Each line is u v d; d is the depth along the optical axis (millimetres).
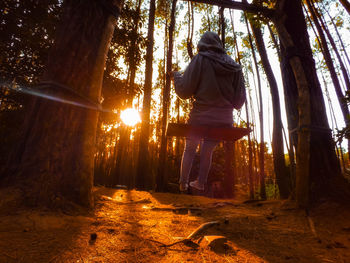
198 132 2043
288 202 3783
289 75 4297
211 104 2111
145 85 11898
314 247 1878
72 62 3150
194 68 2195
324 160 3648
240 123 10820
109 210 3150
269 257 1618
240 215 3283
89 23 3422
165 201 5637
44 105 2920
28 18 5074
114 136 21000
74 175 2967
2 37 5105
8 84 5426
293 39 4262
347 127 3117
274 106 8227
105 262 1367
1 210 2213
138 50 7492
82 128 3170
